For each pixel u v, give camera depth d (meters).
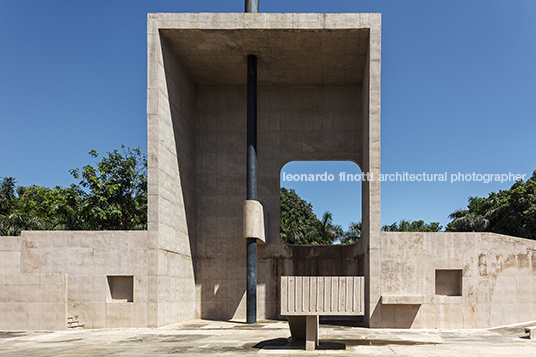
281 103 24.20
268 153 23.89
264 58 21.22
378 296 17.95
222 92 24.41
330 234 47.19
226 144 24.05
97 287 18.14
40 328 17.25
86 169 32.38
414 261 18.20
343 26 18.64
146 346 12.85
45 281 17.50
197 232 23.42
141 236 18.17
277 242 23.00
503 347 12.43
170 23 18.75
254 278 20.08
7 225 36.78
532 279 18.31
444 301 17.98
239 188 23.70
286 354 11.06
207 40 19.58
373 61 18.62
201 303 22.86
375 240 18.22
